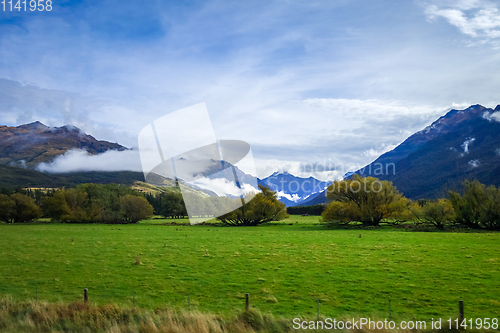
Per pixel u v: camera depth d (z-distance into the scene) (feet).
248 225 303.27
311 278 80.84
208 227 281.54
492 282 74.23
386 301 62.75
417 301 62.34
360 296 66.18
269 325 47.01
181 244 150.61
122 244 151.64
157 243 155.33
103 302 63.00
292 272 87.45
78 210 363.15
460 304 47.06
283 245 143.64
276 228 263.29
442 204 229.86
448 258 103.71
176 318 49.01
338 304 61.46
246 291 70.90
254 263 100.48
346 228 253.24
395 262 98.89
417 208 244.63
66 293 69.87
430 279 77.92
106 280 80.84
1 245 148.97
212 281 79.36
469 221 219.41
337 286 73.61
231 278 82.02
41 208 385.91
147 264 100.22
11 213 357.20
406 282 75.72
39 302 57.67
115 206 361.10
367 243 147.54
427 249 123.85
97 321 47.42
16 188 483.51
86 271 90.89
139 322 48.03
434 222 242.99
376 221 263.70
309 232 218.38
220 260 106.11
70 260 107.86
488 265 92.07
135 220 355.36
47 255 118.52
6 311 51.70
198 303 62.80
